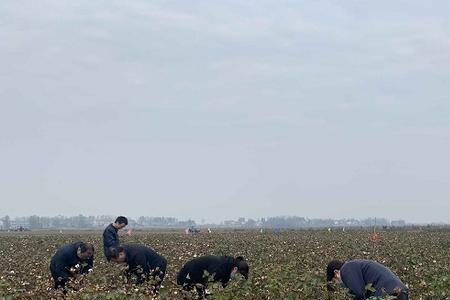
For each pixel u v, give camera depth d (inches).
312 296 464.4
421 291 507.5
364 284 435.5
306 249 1120.8
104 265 693.9
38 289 502.9
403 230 2901.1
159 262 553.0
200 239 1651.1
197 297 473.1
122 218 661.3
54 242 1488.7
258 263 750.5
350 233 2388.0
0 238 1831.9
